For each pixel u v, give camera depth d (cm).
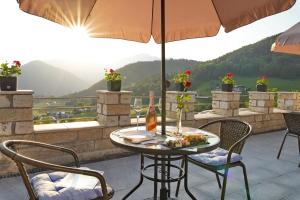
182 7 301
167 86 244
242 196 297
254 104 696
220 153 274
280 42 415
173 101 515
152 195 292
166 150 183
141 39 317
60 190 175
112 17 286
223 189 246
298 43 384
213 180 343
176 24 317
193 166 399
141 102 273
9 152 160
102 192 171
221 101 597
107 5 275
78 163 224
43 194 168
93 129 408
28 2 176
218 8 264
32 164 159
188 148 191
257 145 543
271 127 697
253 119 648
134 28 307
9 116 337
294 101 779
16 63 343
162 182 246
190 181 338
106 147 424
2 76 331
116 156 434
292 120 426
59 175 202
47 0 183
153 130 248
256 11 238
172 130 262
